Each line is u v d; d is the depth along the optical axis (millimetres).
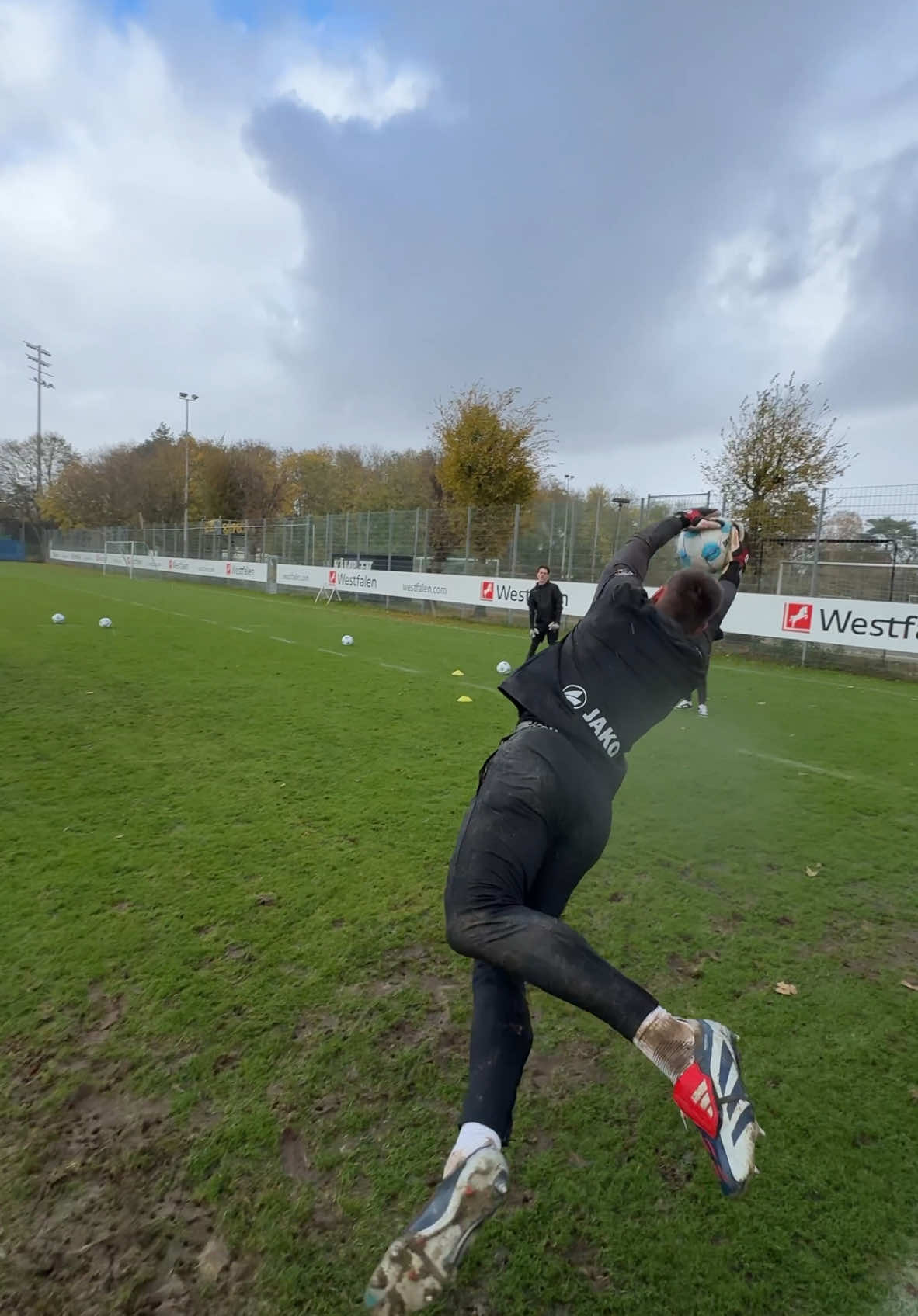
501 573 23641
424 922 3998
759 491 19156
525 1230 2234
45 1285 2041
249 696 9727
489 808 2043
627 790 6465
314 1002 3297
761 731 8898
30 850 4770
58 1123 2594
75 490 64562
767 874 4770
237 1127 2586
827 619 14203
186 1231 2207
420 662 13227
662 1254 2164
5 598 24125
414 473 51750
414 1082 2826
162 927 3869
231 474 59500
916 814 5941
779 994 3475
